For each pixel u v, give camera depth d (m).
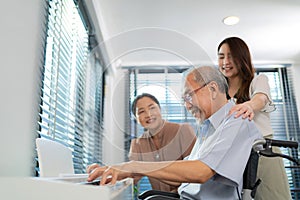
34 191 0.48
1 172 0.87
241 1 2.50
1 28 0.90
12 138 0.96
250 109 1.04
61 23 1.64
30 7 1.18
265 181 1.63
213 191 1.01
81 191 0.47
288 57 3.66
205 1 2.49
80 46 1.86
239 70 1.67
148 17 2.68
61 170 1.05
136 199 1.02
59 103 1.53
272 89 3.80
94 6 2.37
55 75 1.49
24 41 1.11
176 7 2.56
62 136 1.47
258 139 0.99
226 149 0.92
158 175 0.81
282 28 2.94
